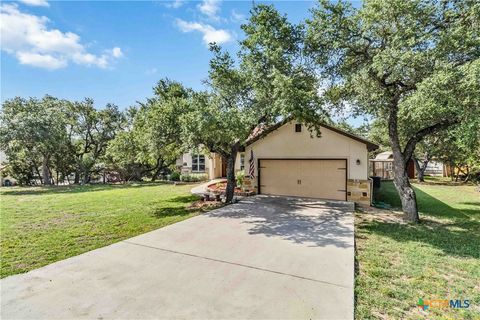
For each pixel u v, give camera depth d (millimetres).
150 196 13859
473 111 5695
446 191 15398
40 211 10039
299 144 12453
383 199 12641
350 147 11422
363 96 8609
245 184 13789
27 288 4051
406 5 6656
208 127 8578
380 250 5672
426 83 5953
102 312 3426
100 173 27750
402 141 11297
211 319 3268
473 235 6723
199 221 8141
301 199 11914
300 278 4312
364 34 7977
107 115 27000
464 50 6441
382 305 3592
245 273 4516
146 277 4395
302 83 8305
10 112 20219
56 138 21375
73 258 5254
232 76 9742
